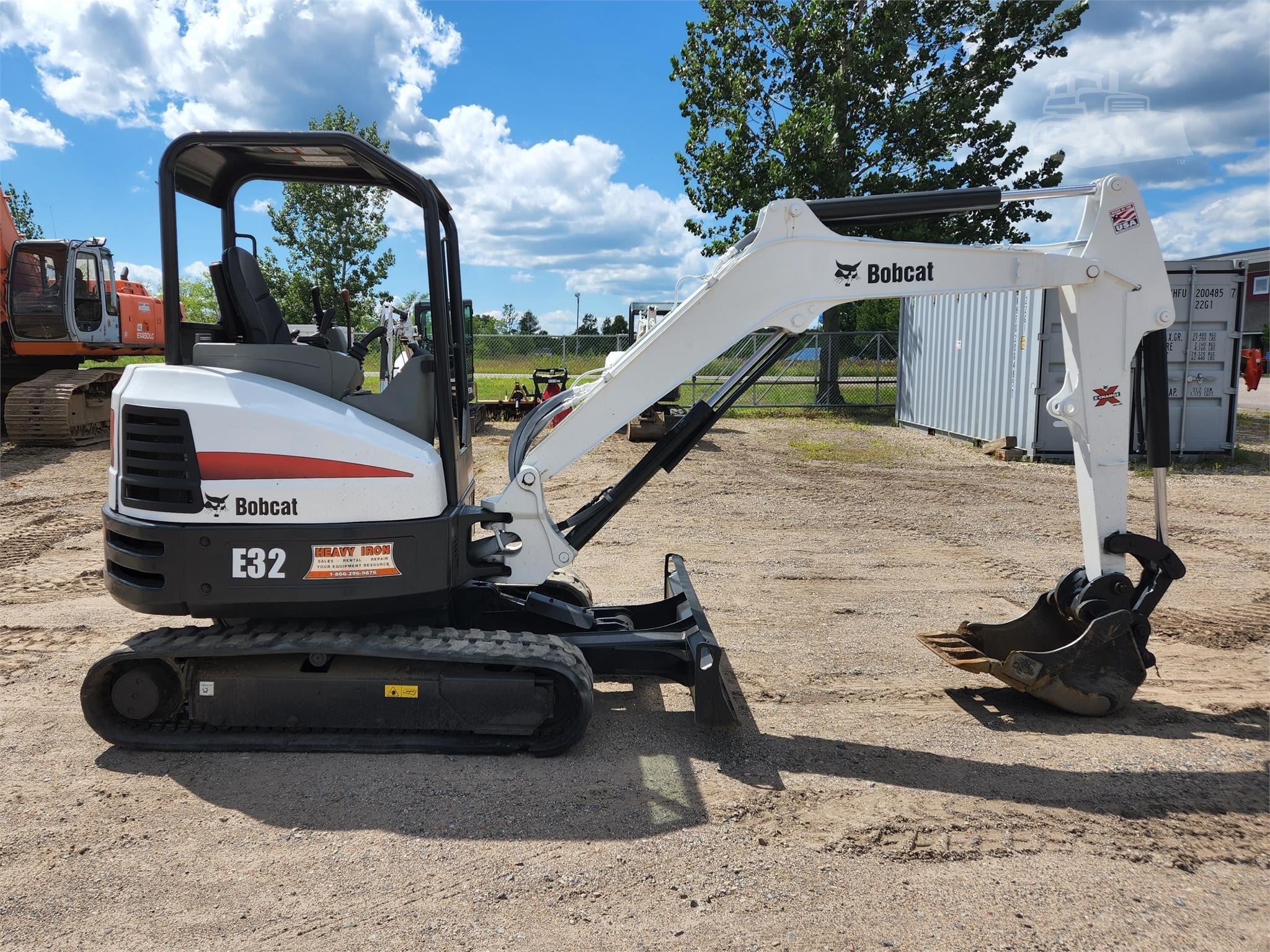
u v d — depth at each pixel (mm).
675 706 4113
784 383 20312
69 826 2945
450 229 4125
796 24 19062
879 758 3574
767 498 9438
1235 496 9680
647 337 3787
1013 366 12414
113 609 5477
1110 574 4023
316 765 3398
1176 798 3254
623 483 4117
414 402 3633
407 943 2363
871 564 6867
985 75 19281
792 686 4383
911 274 3791
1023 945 2398
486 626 4168
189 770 3359
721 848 2863
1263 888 2689
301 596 3383
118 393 3455
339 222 19156
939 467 11617
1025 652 4129
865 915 2521
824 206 3803
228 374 3412
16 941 2352
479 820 3020
